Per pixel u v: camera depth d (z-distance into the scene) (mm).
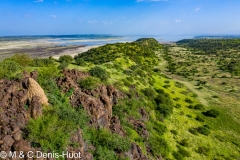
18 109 15203
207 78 89500
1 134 13008
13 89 16797
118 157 18719
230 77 90250
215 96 61344
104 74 32500
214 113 45031
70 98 20750
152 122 32219
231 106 53312
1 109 14695
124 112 28641
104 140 18859
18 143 12602
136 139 24266
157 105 39594
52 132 14484
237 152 31578
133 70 61812
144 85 49875
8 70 20547
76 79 25391
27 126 14203
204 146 31047
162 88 58750
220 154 29953
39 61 33656
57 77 23250
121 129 23359
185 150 28312
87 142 17547
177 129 34281
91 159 16156
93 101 20984
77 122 17516
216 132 37500
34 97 16266
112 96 28547
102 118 20828
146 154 23391
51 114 16172
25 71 21016
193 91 66375
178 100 52562
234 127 41031
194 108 48906
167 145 27359
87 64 50969
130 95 33750
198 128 36625
